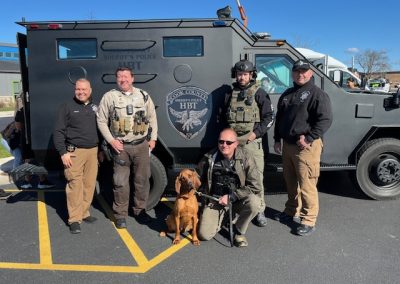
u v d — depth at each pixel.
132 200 5.34
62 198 6.00
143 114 4.53
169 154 5.21
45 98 5.00
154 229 4.72
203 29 4.95
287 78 5.31
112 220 5.02
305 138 4.30
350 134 5.47
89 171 4.77
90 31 4.94
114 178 4.65
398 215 5.11
